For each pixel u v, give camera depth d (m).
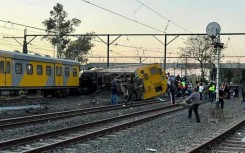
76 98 40.75
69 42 79.25
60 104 32.22
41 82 37.84
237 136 16.23
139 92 38.00
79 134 15.98
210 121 21.36
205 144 12.79
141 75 38.00
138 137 15.50
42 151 11.72
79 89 46.03
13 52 33.97
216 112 21.67
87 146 13.23
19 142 13.15
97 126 18.91
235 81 106.50
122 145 13.60
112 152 12.29
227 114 26.95
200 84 44.19
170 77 44.09
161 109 29.86
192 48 82.12
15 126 17.88
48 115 22.45
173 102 34.78
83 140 14.29
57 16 78.00
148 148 13.02
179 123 20.69
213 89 37.34
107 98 42.88
